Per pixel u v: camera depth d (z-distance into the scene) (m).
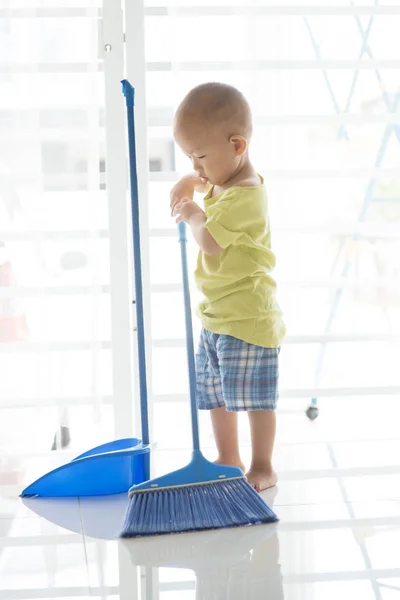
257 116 1.85
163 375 1.97
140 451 1.61
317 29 1.91
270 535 1.30
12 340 1.84
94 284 1.82
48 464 1.88
